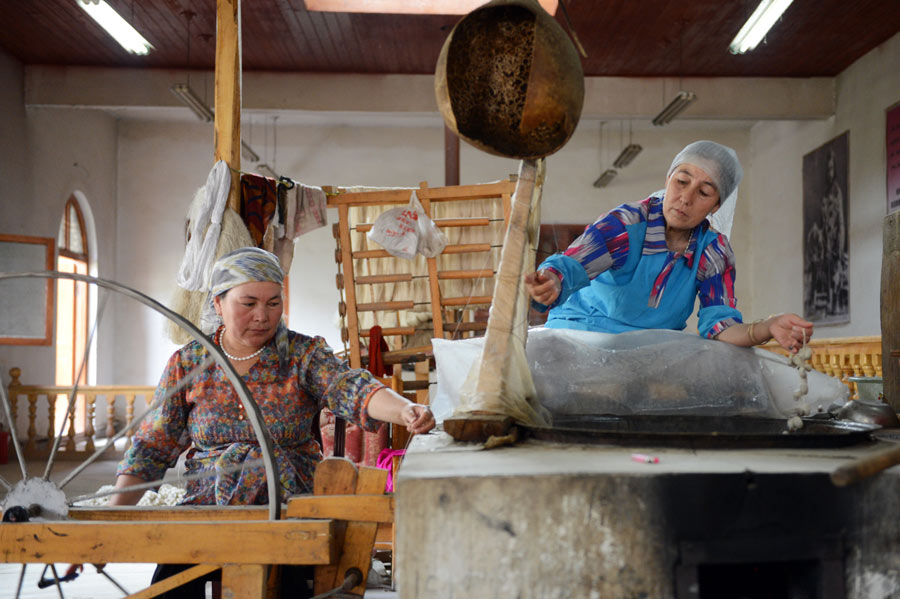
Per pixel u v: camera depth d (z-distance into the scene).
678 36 9.70
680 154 2.10
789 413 1.95
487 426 1.49
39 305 10.25
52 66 10.58
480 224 3.49
